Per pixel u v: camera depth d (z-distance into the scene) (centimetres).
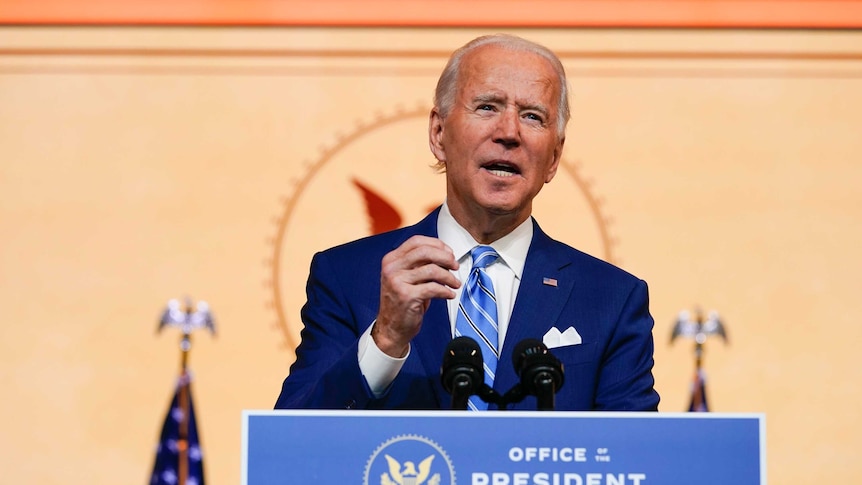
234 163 1325
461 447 521
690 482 524
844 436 1304
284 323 1309
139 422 1291
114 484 1280
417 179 1327
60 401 1289
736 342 1312
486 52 737
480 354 595
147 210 1317
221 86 1334
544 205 1327
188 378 1297
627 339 742
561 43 1346
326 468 521
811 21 1352
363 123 1334
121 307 1305
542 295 732
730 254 1327
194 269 1312
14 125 1320
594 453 523
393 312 615
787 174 1336
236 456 1290
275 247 1316
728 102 1345
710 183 1334
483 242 752
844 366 1315
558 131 760
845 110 1345
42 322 1297
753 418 529
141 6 1341
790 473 1302
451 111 741
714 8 1352
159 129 1327
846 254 1330
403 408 690
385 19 1345
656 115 1341
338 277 757
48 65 1328
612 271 768
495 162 716
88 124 1325
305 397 640
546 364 588
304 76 1337
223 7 1341
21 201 1312
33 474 1280
